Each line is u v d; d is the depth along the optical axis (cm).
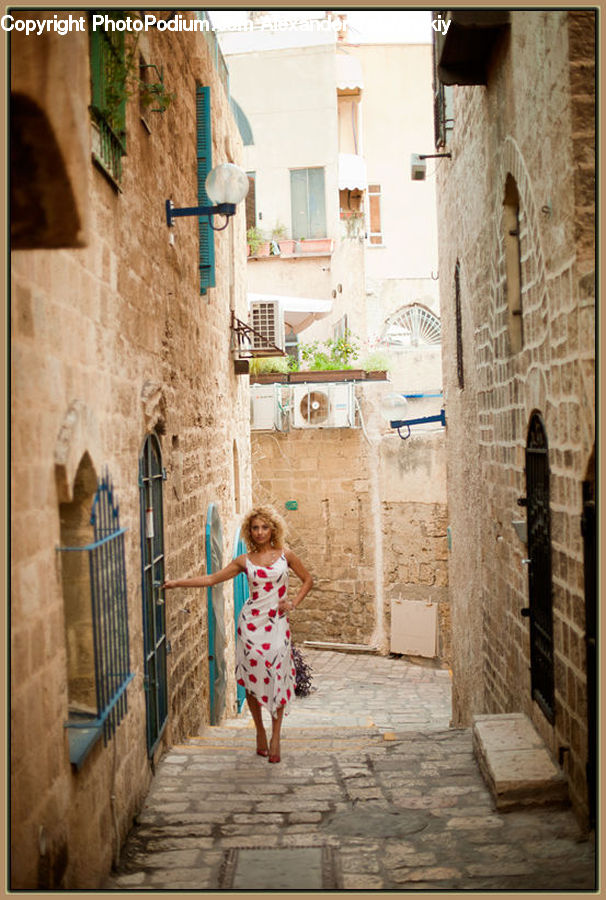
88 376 415
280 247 2225
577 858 413
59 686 350
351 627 1644
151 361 602
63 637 359
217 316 1016
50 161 276
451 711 1243
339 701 1321
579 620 456
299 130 2278
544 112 507
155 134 641
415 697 1349
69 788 358
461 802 507
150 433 588
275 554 606
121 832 448
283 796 529
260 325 1455
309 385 1617
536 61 524
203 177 901
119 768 453
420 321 2194
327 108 2277
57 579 353
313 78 2277
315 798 524
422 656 1563
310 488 1652
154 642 586
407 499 1590
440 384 1986
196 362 838
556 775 490
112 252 479
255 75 2288
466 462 973
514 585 672
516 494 654
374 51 2541
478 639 897
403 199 2547
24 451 316
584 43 441
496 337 730
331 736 743
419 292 2188
